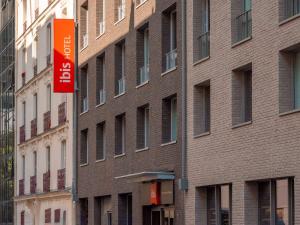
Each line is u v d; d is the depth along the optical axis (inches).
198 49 1449.3
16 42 2945.4
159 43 1590.8
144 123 1718.8
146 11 1667.1
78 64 2133.4
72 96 2178.9
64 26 2091.5
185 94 1473.9
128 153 1758.1
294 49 1144.8
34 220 2591.0
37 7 2625.5
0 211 3181.6
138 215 1688.0
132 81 1742.1
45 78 2480.3
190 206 1448.1
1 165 3164.4
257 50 1216.2
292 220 1141.1
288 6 1154.7
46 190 2422.5
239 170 1264.8
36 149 2596.0
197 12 1454.2
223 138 1325.0
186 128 1470.2
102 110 1939.0
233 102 1298.0
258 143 1207.6
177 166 1502.2
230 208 1328.7
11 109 3011.8
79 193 2105.1
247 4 1302.9
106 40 1921.8
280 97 1151.0
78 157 2121.1
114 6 1871.3
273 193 1195.9
